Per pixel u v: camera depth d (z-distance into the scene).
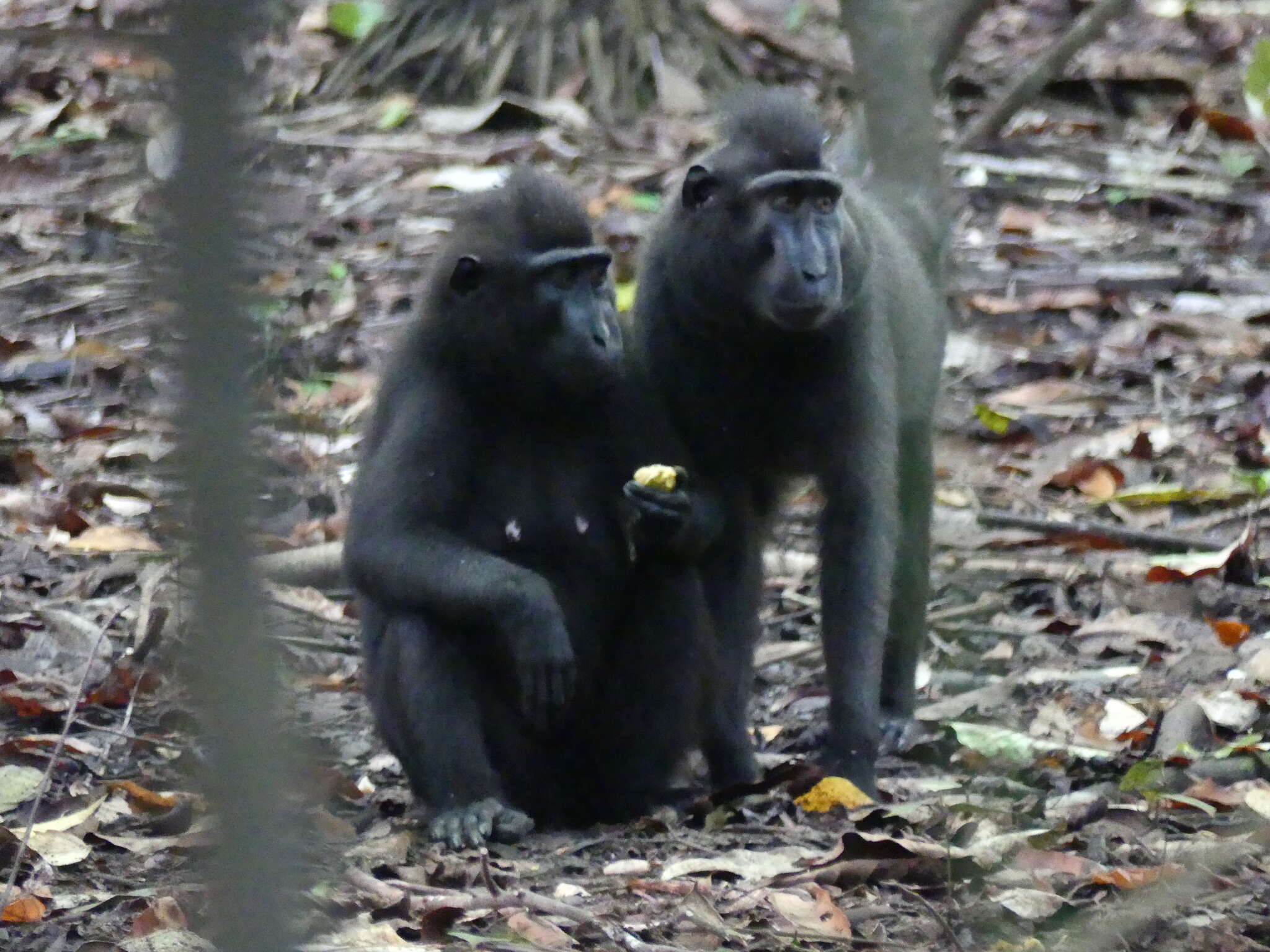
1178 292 19.12
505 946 7.17
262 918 2.98
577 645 10.09
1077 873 8.15
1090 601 13.36
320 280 18.44
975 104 24.16
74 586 13.48
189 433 2.66
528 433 10.36
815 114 10.99
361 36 24.23
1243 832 8.77
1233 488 15.12
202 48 2.51
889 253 12.16
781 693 12.55
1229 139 22.75
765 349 10.77
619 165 21.84
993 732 10.23
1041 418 16.50
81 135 21.50
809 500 15.78
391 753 10.55
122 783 9.68
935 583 13.75
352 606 13.38
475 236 10.12
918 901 7.98
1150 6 26.59
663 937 7.46
